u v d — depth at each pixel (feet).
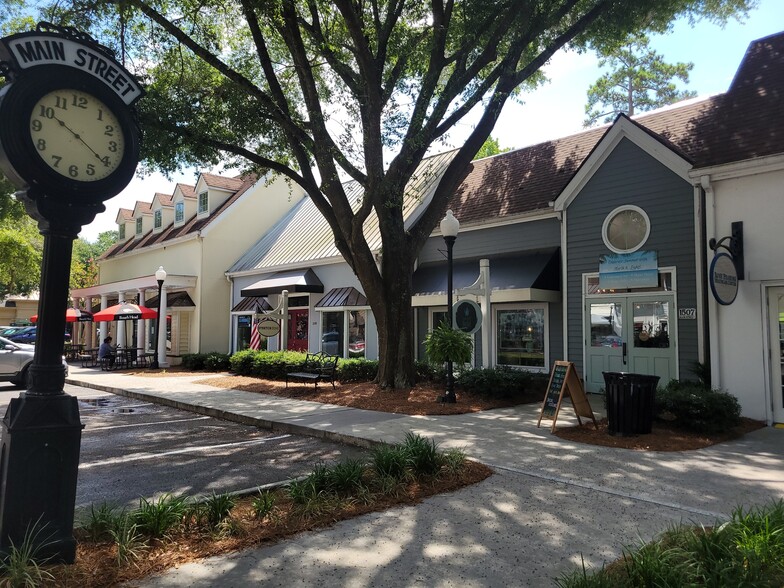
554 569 12.88
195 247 79.10
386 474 19.13
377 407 36.27
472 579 12.41
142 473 22.31
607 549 13.93
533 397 40.19
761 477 20.25
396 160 39.99
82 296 98.68
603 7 39.29
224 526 14.85
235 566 12.91
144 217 97.66
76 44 13.30
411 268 43.57
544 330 46.37
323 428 29.81
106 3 33.99
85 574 12.14
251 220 83.05
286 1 34.30
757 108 36.99
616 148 40.52
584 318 41.86
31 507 12.23
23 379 55.52
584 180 42.11
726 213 34.06
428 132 39.73
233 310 76.89
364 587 12.00
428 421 31.60
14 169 12.35
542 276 43.91
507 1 38.09
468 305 37.73
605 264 40.52
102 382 55.93
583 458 23.07
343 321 61.52
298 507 16.40
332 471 18.70
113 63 13.85
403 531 15.17
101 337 104.12
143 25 38.65
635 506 17.15
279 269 70.18
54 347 13.00
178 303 77.66
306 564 13.08
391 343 42.86
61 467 12.66
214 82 44.27
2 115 12.25
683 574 11.02
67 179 12.92
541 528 15.37
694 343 36.11
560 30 43.42
